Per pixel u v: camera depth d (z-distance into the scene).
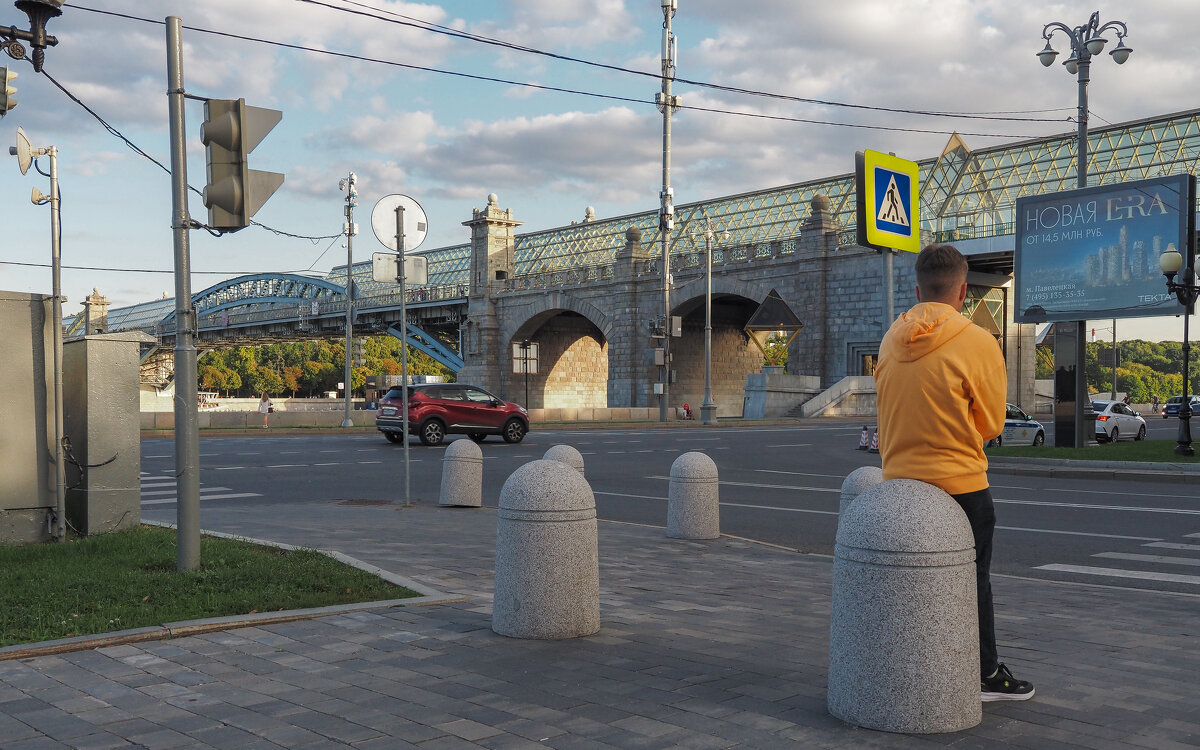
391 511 13.07
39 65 8.88
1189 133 43.84
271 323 98.75
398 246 13.23
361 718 4.13
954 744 3.78
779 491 16.44
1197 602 7.33
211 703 4.35
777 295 55.72
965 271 4.34
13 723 4.08
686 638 5.70
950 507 4.00
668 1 39.72
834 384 56.72
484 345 79.06
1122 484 17.64
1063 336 24.69
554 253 80.75
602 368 88.19
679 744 3.79
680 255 67.25
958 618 3.94
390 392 27.94
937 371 4.13
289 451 25.50
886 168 20.14
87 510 9.67
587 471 20.44
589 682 4.68
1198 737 3.88
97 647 5.33
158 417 34.75
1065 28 24.30
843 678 4.05
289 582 7.02
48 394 9.57
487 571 8.21
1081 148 24.30
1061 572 9.04
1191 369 160.12
